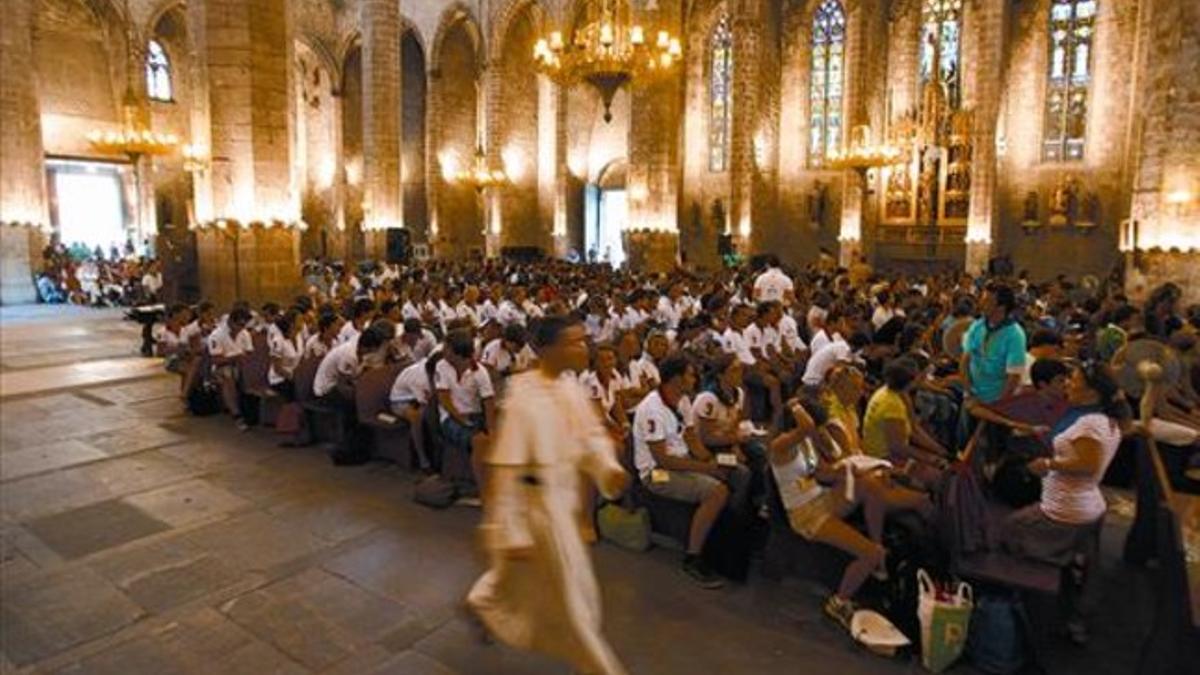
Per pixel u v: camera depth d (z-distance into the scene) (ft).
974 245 78.54
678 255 88.33
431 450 22.67
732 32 90.48
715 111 105.60
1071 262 83.35
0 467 23.43
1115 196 79.92
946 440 21.98
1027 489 15.79
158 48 102.22
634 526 17.63
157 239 83.41
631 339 23.09
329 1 115.14
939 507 14.01
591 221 119.44
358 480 22.50
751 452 17.99
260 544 17.81
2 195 73.00
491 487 10.59
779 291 39.55
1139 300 40.83
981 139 77.46
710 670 12.84
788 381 28.27
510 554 10.17
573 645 10.33
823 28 97.86
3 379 36.70
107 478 22.49
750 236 92.63
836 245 98.78
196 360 30.04
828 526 14.53
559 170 106.42
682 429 17.67
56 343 48.88
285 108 42.22
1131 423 17.12
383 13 77.51
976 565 13.35
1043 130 84.23
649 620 14.53
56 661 13.01
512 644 10.69
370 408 23.36
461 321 28.14
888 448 17.11
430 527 18.84
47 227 81.92
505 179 104.53
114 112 97.45
